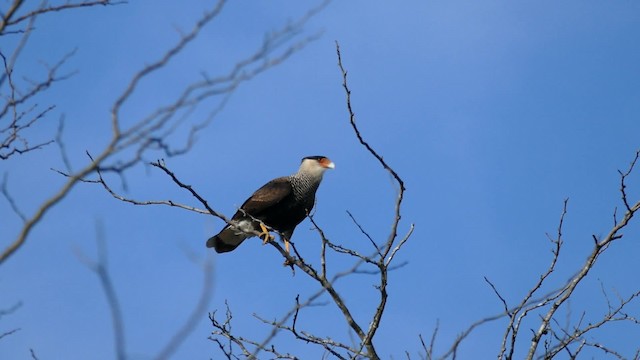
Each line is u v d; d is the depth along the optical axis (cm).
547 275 1124
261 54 602
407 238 1130
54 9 697
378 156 1092
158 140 571
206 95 577
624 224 1119
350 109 1065
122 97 524
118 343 416
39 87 802
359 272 1034
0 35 636
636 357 1140
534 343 1120
